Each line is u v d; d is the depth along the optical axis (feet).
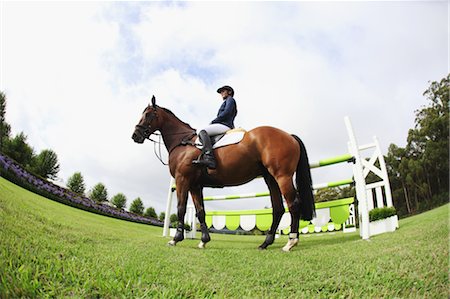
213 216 19.36
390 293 4.94
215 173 10.49
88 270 5.97
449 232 7.59
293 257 7.77
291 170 9.21
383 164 14.37
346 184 12.39
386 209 10.71
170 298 5.06
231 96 12.57
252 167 10.11
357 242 9.05
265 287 5.63
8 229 7.57
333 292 5.28
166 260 7.46
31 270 5.48
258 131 9.96
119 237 11.02
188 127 12.74
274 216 10.59
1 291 4.54
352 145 10.76
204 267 6.95
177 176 11.21
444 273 5.28
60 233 8.89
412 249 6.80
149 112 12.25
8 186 16.21
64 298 4.75
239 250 9.42
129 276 5.84
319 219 13.82
